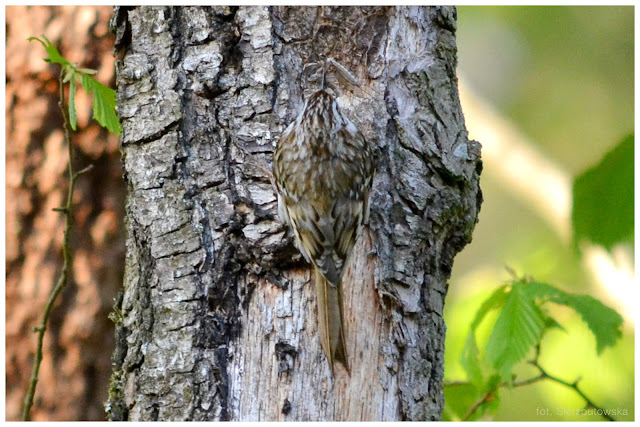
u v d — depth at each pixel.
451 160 6.08
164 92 5.88
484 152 12.01
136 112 5.91
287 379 5.57
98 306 7.97
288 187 5.75
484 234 12.37
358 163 5.86
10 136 8.19
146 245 5.82
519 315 6.87
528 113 13.68
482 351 8.47
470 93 12.24
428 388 5.84
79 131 8.11
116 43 6.18
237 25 5.93
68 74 6.00
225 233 5.69
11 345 7.98
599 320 6.79
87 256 8.05
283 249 5.65
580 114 13.59
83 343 7.95
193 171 5.79
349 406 5.57
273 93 5.87
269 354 5.61
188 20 5.95
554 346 9.27
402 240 5.84
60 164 8.11
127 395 5.78
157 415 5.60
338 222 5.73
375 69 6.07
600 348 6.69
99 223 8.07
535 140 13.48
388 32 6.11
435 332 5.96
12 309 8.02
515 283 7.09
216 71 5.85
